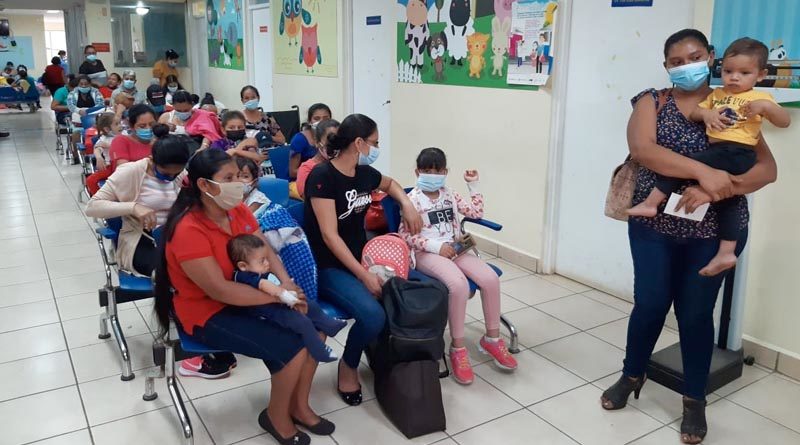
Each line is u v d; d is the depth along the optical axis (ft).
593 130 12.15
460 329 8.93
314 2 21.50
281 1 24.03
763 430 7.91
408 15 16.47
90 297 12.10
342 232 8.42
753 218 9.40
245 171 9.25
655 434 7.84
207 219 7.11
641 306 7.72
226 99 32.45
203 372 9.15
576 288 12.79
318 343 7.27
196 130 15.75
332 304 8.22
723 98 6.67
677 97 7.18
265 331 7.11
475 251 9.89
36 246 15.34
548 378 9.20
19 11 71.15
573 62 12.34
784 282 9.21
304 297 7.44
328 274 8.31
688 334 7.52
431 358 7.82
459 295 8.79
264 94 27.73
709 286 7.23
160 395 8.70
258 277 7.14
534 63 12.87
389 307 7.85
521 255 14.03
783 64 8.56
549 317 11.35
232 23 29.91
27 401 8.48
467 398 8.64
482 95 14.47
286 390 7.34
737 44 6.50
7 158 27.96
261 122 17.60
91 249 15.12
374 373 8.66
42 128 39.47
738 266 8.98
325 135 9.98
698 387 7.61
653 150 6.96
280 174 13.67
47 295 12.19
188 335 7.32
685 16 10.22
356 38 19.77
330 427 7.77
